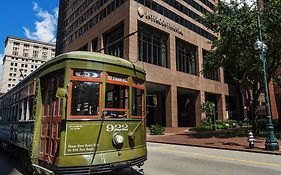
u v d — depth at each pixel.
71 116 5.97
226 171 8.64
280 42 20.42
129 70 7.18
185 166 9.58
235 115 57.69
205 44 47.75
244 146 15.58
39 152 7.20
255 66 22.47
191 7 45.75
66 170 5.64
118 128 6.52
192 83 42.75
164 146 17.83
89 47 42.88
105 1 39.56
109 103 6.57
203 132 31.31
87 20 45.31
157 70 35.78
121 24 35.56
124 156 6.39
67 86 6.12
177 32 40.97
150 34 36.91
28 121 8.51
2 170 8.98
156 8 37.69
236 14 21.34
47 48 67.00
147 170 8.80
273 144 13.55
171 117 36.88
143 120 7.44
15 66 61.06
